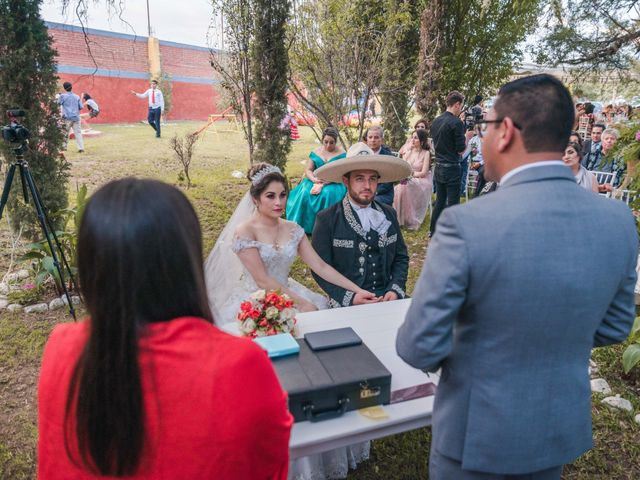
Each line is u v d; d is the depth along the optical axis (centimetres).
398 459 254
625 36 796
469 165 809
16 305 410
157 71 1945
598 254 115
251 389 84
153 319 84
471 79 855
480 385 121
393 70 795
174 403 80
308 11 665
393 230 306
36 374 325
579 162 423
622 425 280
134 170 927
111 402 78
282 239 310
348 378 165
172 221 83
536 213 113
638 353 299
